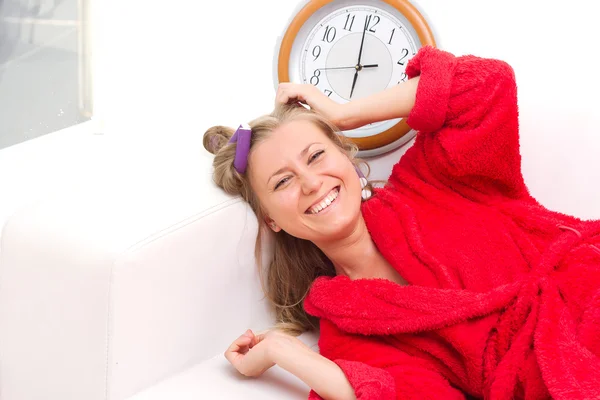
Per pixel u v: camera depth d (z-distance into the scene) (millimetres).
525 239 1375
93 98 2064
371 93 1727
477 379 1275
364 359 1319
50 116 2053
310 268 1566
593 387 1121
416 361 1301
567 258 1328
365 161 1612
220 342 1396
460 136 1410
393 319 1305
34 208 1335
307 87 1537
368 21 1710
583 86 1581
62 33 2049
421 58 1461
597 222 1377
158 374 1267
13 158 1987
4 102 2041
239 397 1217
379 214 1450
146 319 1225
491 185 1476
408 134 1716
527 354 1234
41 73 2049
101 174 1441
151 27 2029
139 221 1242
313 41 1748
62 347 1247
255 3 1909
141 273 1199
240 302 1437
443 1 1732
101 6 2053
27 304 1284
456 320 1270
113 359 1187
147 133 2049
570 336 1203
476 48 1719
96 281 1180
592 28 1595
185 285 1289
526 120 1612
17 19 2031
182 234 1270
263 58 1920
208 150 1592
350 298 1349
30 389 1313
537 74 1629
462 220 1420
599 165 1547
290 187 1388
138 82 2059
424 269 1378
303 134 1413
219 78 1979
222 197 1399
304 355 1221
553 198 1586
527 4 1656
